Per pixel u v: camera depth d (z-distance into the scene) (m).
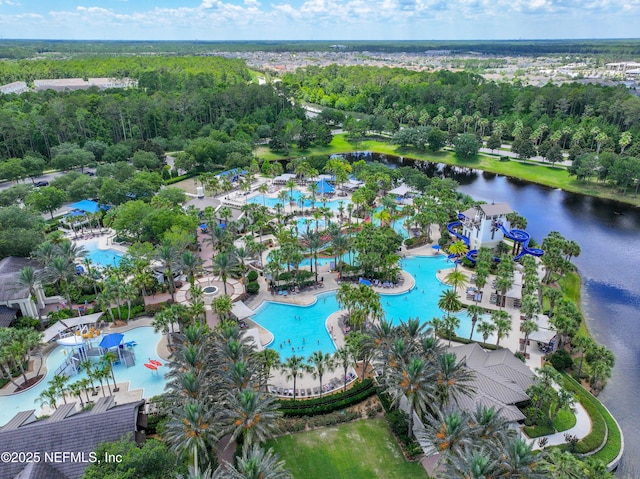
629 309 98.88
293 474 56.19
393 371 59.25
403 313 94.75
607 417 66.44
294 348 82.88
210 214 129.88
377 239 111.00
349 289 84.44
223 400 57.81
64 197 146.50
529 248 114.19
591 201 170.38
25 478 46.38
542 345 81.69
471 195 180.62
